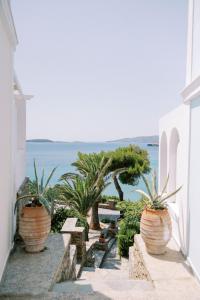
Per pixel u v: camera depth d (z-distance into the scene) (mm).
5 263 5074
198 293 4516
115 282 5199
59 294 4320
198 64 5797
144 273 5891
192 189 5637
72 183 14453
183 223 6223
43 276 4816
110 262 11406
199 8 5762
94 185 14898
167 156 8203
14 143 6402
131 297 4324
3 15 4445
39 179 6953
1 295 4230
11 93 5773
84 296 4293
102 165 17125
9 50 5488
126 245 11211
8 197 5488
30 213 5613
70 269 6648
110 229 15695
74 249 7363
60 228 8930
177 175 7211
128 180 21625
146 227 6098
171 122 7695
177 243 6758
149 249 6207
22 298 4191
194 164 5543
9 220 5602
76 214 10398
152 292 4531
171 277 5145
